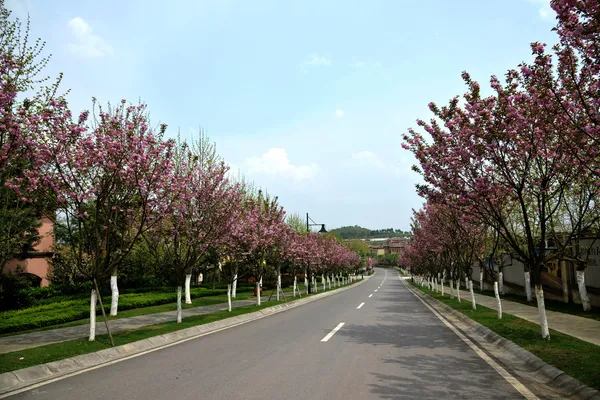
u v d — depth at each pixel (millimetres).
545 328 9344
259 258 20594
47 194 9445
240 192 16000
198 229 13508
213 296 28203
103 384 6379
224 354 8586
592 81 7410
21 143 8375
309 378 6543
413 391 5812
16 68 9258
